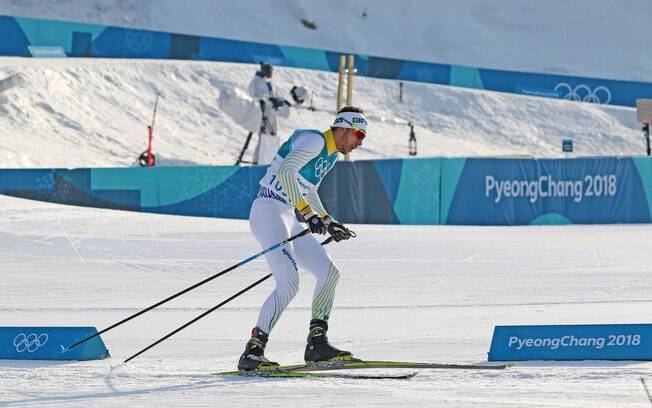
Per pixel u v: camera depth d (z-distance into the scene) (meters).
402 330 25.67
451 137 108.06
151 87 101.81
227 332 25.78
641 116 87.56
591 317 27.58
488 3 133.38
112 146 87.50
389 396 16.45
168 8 113.88
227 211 62.56
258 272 39.91
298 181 19.45
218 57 87.12
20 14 107.38
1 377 19.05
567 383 17.52
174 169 62.03
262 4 119.12
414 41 123.12
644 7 136.50
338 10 122.62
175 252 44.84
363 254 44.91
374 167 63.69
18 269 40.31
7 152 79.69
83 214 54.78
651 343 20.06
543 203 66.19
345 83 114.62
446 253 45.75
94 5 111.19
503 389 16.98
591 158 66.62
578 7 135.38
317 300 19.78
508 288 35.25
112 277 38.56
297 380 18.30
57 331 21.50
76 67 99.69
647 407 15.24
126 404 16.20
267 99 74.69
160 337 24.95
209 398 16.59
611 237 54.72
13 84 91.69
